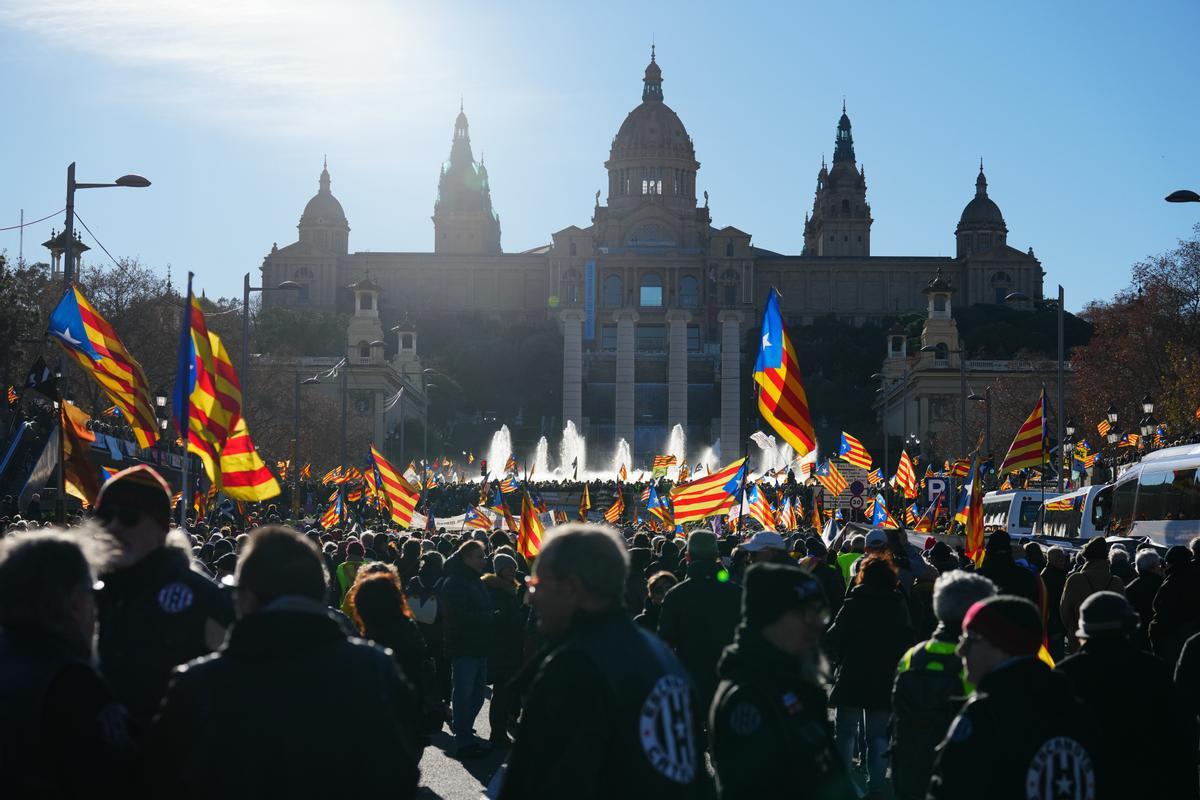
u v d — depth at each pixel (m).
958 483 96.38
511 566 23.91
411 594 25.62
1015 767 9.65
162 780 8.22
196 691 8.28
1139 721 12.35
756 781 9.17
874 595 17.84
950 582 14.09
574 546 9.07
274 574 8.65
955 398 194.12
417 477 122.62
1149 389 118.38
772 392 25.69
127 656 10.41
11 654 8.54
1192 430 99.00
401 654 17.14
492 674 23.47
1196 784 12.72
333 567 29.38
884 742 18.02
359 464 151.75
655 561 28.77
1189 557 21.84
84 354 29.88
